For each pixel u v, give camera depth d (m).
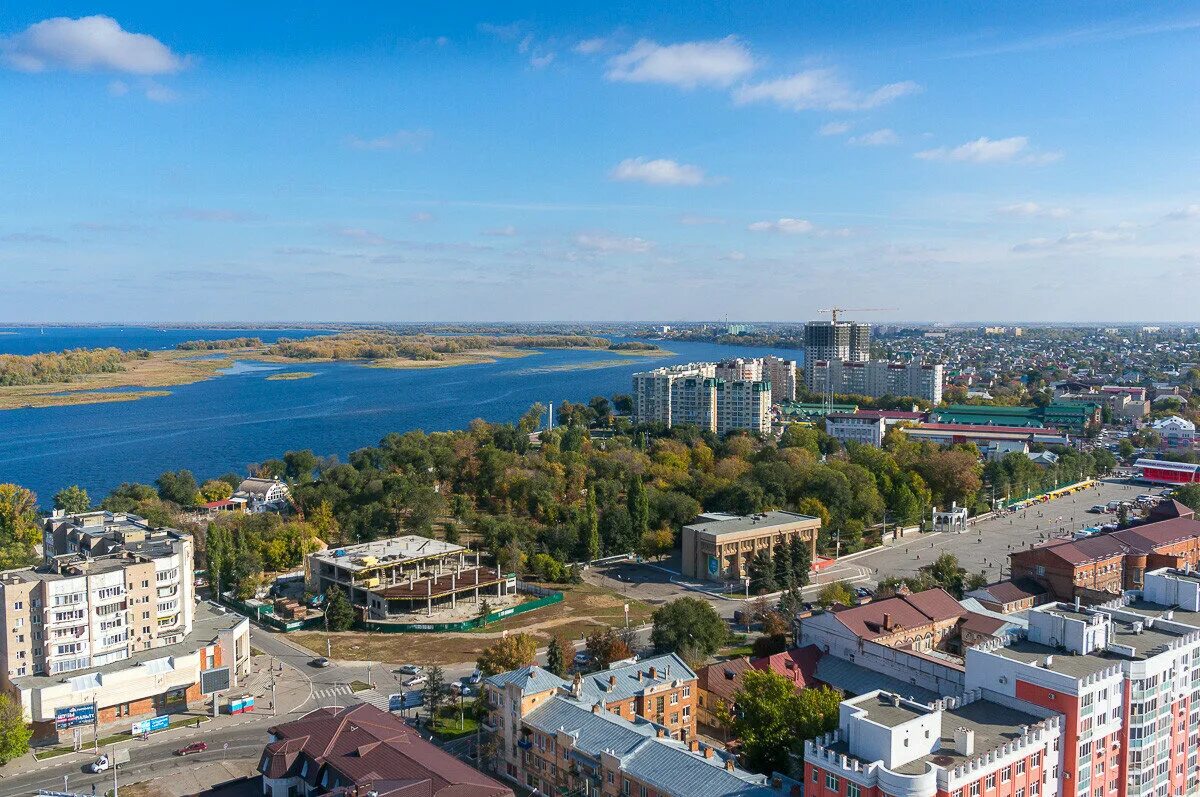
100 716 187.25
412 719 188.00
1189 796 151.88
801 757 144.38
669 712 173.62
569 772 146.62
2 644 184.62
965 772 115.31
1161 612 170.00
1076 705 130.50
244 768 167.88
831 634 195.75
